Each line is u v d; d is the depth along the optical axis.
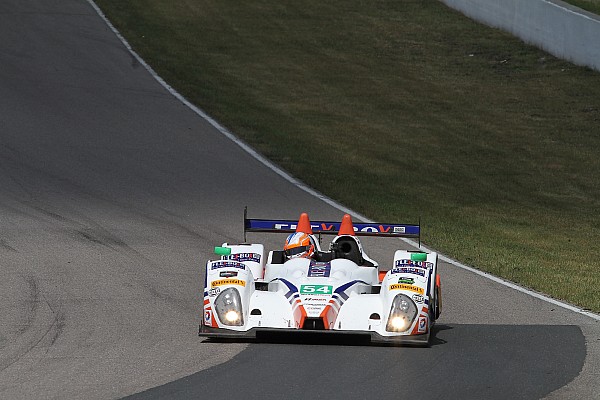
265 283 41.12
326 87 116.38
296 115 103.94
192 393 30.83
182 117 97.38
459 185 84.94
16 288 46.31
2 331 39.03
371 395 30.86
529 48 133.50
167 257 53.88
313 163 86.06
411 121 105.69
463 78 123.19
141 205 66.69
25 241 55.81
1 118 90.25
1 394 30.69
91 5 143.50
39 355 35.56
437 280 42.31
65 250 54.28
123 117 94.94
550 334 40.91
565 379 33.47
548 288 51.69
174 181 74.62
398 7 152.75
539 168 93.00
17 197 66.50
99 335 38.69
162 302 44.75
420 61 129.38
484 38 138.25
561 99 115.81
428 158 92.88
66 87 104.12
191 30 135.62
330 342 38.03
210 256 54.75
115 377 32.72
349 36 138.38
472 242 64.75
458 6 150.75
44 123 90.00
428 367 34.59
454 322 43.03
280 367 34.09
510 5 138.62
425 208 75.38
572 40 126.12
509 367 35.00
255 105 106.19
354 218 68.19
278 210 68.25
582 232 73.31
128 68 115.06
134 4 146.38
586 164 95.31
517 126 106.44
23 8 137.25
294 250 43.62
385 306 38.03
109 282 48.09
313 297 38.25
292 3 152.88
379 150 93.88
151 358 35.25
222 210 66.94
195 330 39.84
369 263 44.81
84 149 82.50
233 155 85.25
